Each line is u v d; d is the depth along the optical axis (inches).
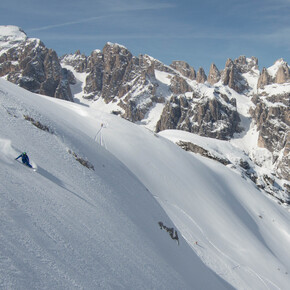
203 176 3147.1
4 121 1077.8
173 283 822.5
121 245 748.6
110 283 542.0
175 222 2021.4
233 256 2048.5
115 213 974.4
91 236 650.8
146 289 641.6
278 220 3312.0
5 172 641.0
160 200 2276.1
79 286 459.5
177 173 2829.7
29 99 2039.9
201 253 1771.7
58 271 454.9
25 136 1063.0
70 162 1133.7
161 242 1182.9
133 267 685.9
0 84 1844.2
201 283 1156.5
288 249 2928.2
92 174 1196.5
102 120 3248.0
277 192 4650.6
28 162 788.0
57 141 1277.1
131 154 2738.7
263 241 2815.0
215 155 4439.0
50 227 552.7
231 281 1647.4
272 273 2085.4
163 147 3186.5
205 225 2293.3
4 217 481.4
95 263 561.6
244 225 2696.9
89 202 863.1
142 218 1242.6
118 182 1453.0
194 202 2518.5
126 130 3179.1
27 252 443.5
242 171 4532.5
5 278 366.3
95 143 1870.1
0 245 412.5
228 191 3302.2
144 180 2460.6
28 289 378.6
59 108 3043.8
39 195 645.3
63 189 800.3
